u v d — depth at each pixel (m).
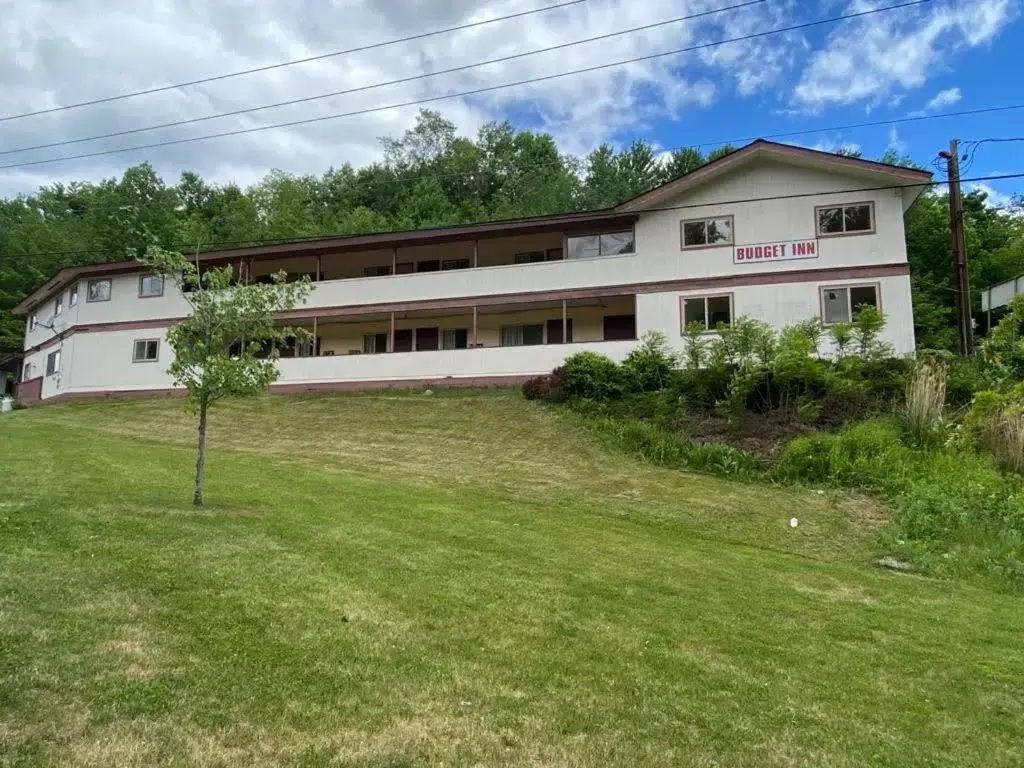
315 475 13.42
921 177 20.48
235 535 8.02
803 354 16.58
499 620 6.00
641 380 19.20
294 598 6.02
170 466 13.50
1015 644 6.56
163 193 53.97
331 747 3.82
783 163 21.81
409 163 59.75
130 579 6.10
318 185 58.50
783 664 5.61
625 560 8.60
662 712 4.58
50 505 8.72
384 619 5.76
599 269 23.23
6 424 21.45
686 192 22.67
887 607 7.54
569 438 16.88
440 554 8.02
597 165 49.19
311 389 24.48
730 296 21.83
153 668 4.49
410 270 28.20
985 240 38.12
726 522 11.33
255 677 4.52
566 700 4.63
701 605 6.98
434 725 4.16
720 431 16.05
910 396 14.96
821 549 10.30
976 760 4.35
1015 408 13.95
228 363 9.50
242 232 47.81
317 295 25.84
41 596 5.49
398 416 19.97
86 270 28.45
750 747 4.24
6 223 51.59
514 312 25.98
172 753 3.62
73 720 3.82
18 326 45.00
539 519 10.79
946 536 10.62
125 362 27.75
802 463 13.55
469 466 14.90
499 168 58.78
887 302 20.52
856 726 4.64
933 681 5.53
